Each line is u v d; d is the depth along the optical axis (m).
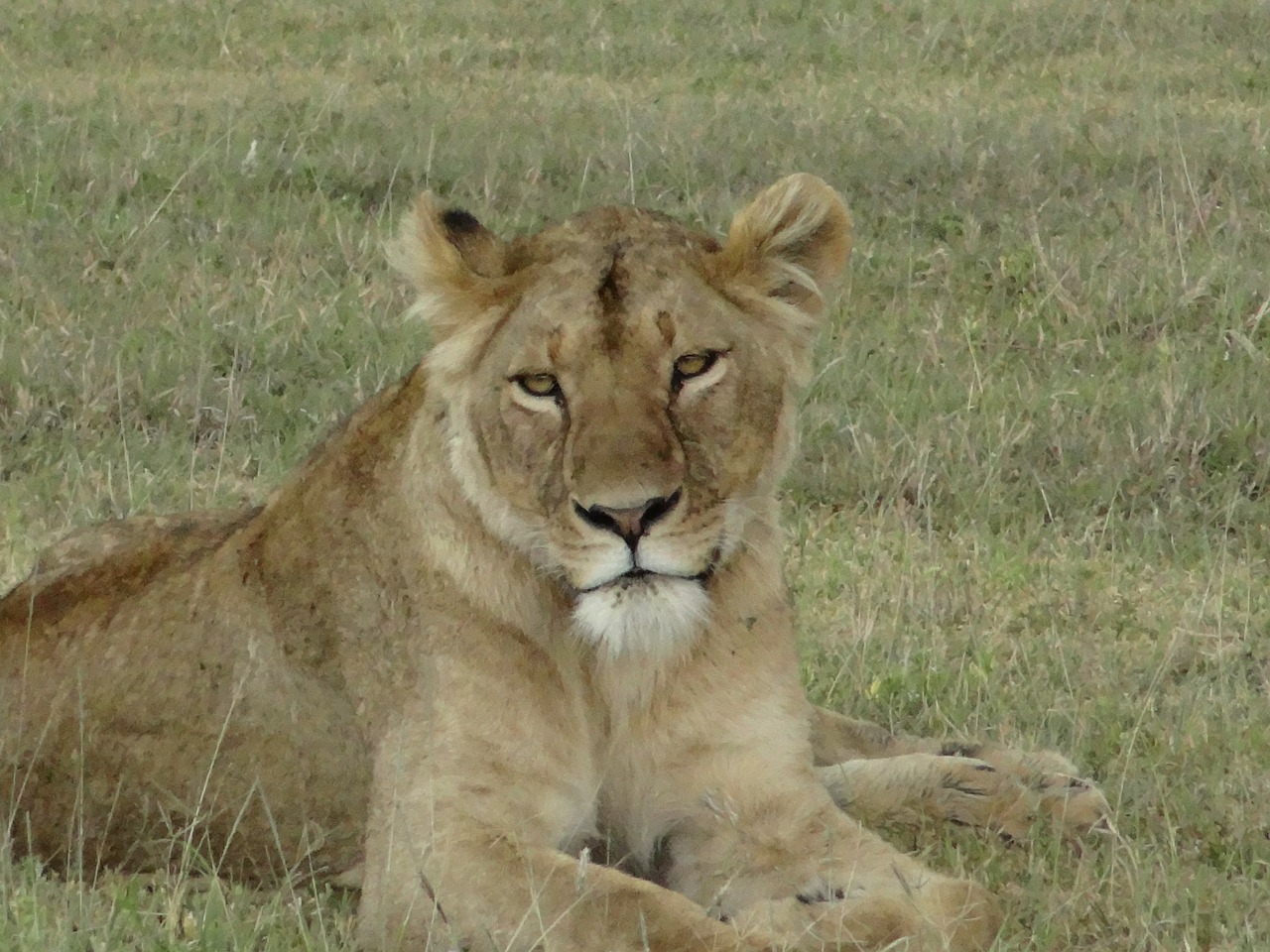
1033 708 10.10
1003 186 20.02
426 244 7.77
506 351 7.55
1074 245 18.09
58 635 8.67
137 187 18.83
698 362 7.50
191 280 16.48
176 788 8.41
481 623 7.83
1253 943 7.45
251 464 13.44
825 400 14.85
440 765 7.77
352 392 14.50
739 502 7.73
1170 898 7.77
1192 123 22.36
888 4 29.78
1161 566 12.38
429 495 7.93
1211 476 13.80
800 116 22.78
